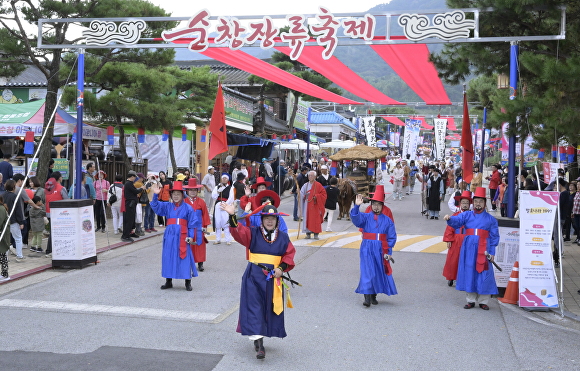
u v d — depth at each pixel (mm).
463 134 12562
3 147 20172
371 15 10203
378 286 8312
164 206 9102
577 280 10672
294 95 32188
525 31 10844
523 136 9977
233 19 10539
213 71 34719
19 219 11250
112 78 17938
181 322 7289
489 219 8414
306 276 10531
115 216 15781
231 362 5785
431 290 9609
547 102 9000
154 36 15250
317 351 6211
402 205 25750
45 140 14922
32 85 24719
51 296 8695
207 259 12203
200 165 27188
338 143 34906
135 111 17312
